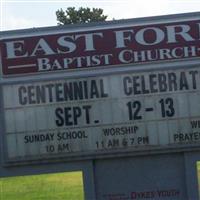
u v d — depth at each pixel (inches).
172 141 599.5
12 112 604.7
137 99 601.3
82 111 601.9
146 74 601.9
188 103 599.8
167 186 604.4
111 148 601.0
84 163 605.0
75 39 607.2
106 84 602.5
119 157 604.1
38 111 603.8
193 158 601.0
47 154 602.9
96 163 606.2
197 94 599.2
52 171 605.3
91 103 601.6
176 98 600.4
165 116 600.1
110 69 603.5
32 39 607.8
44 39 608.1
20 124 604.1
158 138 600.4
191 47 603.2
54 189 1087.6
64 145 602.5
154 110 600.7
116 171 605.6
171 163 604.1
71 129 601.9
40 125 603.8
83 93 602.5
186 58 602.9
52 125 603.2
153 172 605.0
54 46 607.2
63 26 608.1
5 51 607.5
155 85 601.0
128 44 605.3
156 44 604.1
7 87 605.3
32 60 606.9
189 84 600.1
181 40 603.8
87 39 606.9
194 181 600.7
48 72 605.6
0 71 605.9
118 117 601.0
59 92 603.5
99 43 606.5
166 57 603.5
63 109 602.9
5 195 1043.3
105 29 606.9
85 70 604.4
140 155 603.2
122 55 604.7
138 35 605.6
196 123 598.9
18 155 604.4
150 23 605.9
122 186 605.9
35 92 604.4
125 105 601.3
